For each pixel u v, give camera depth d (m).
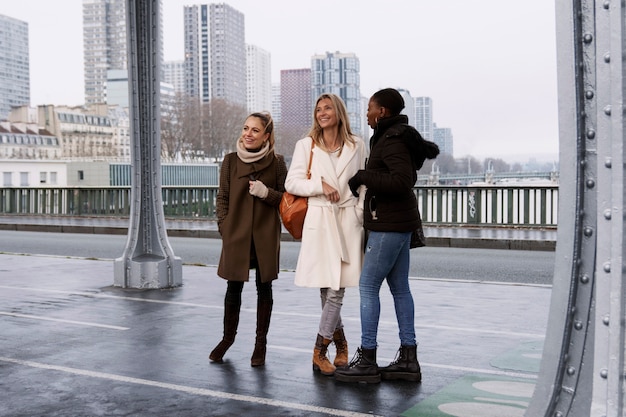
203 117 131.50
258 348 6.10
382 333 7.41
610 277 2.69
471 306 8.96
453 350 6.64
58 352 6.68
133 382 5.65
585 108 2.86
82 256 16.11
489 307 8.90
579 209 2.88
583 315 2.91
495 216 20.36
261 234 5.95
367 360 5.57
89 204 27.77
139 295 9.93
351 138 5.71
